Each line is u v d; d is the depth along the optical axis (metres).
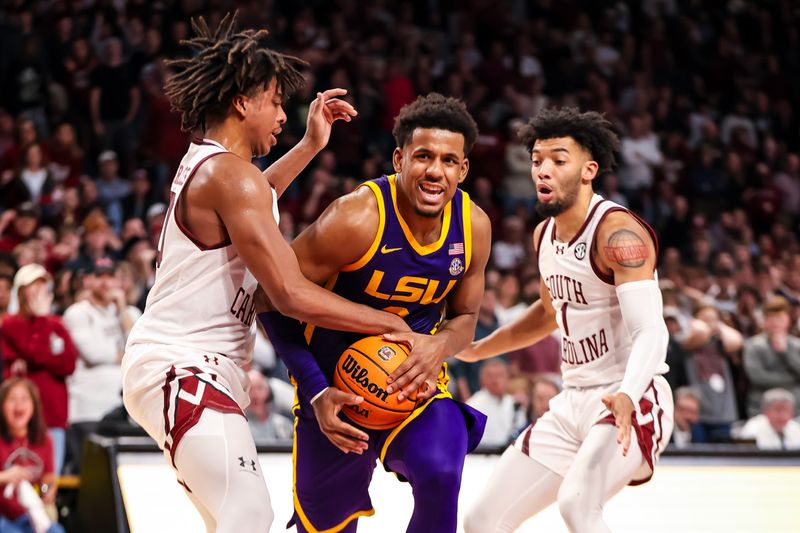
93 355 7.88
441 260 3.87
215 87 3.63
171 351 3.50
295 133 12.73
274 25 14.60
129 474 5.86
